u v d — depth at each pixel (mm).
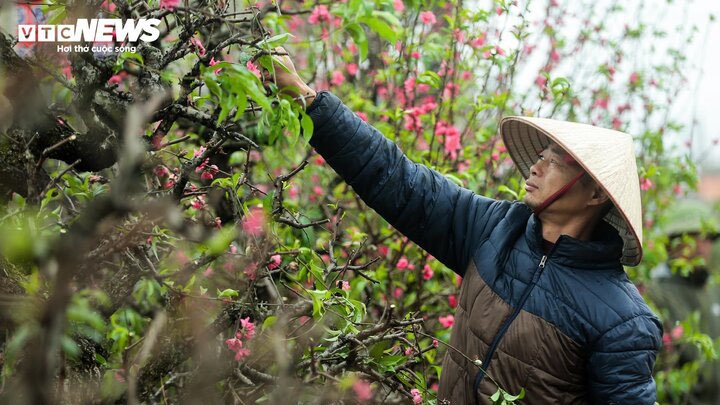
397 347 2572
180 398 2174
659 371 4836
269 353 2203
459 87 3891
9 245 1426
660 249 4633
